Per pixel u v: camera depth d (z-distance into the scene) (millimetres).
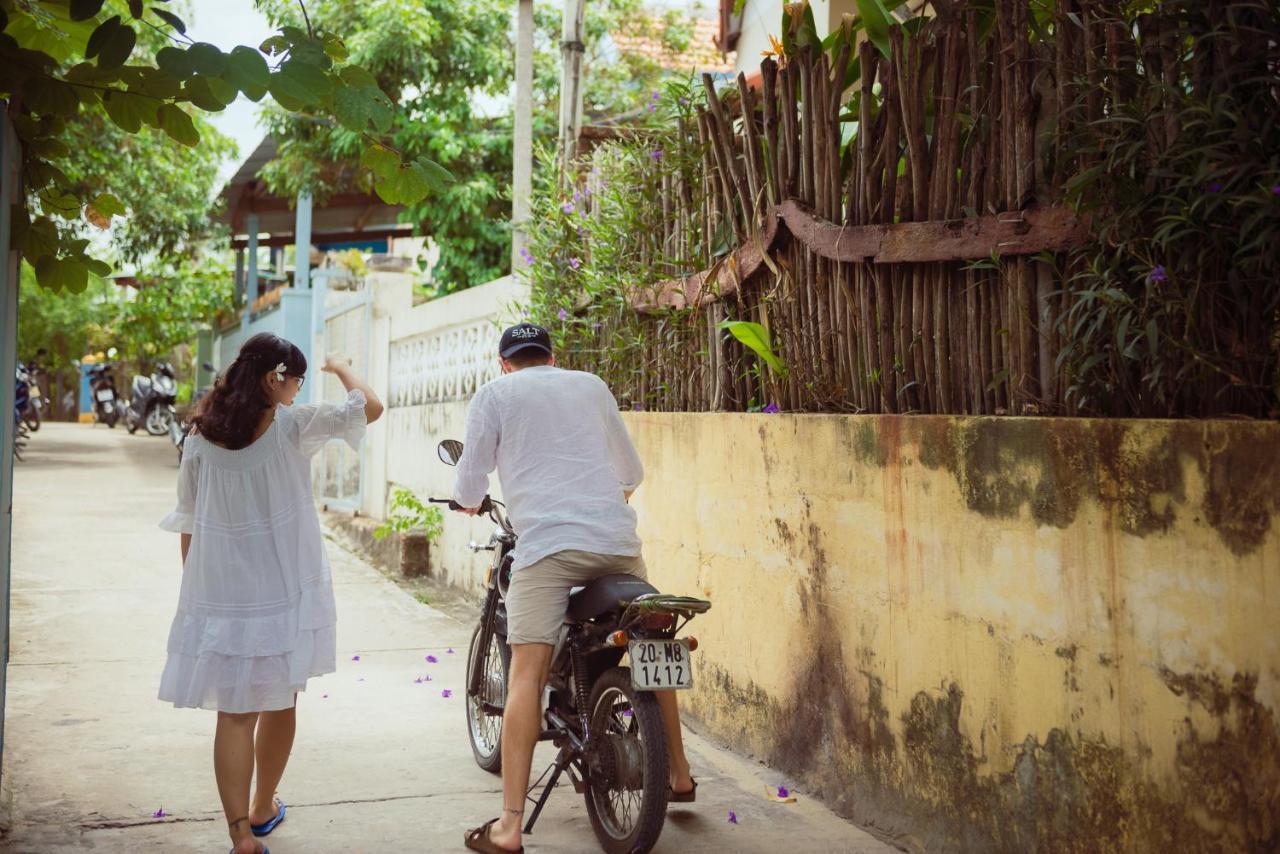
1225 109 2738
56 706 5277
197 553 3482
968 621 3459
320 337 13500
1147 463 2867
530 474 3766
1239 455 2639
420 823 3943
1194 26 2877
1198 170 2701
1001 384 3604
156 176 15945
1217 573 2691
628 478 4043
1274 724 2562
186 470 3535
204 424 3475
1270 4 2701
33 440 24703
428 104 13219
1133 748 2914
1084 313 3219
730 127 4887
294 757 4652
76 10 3033
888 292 4035
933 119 3869
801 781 4305
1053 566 3148
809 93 4371
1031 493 3221
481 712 4598
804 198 4414
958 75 3750
